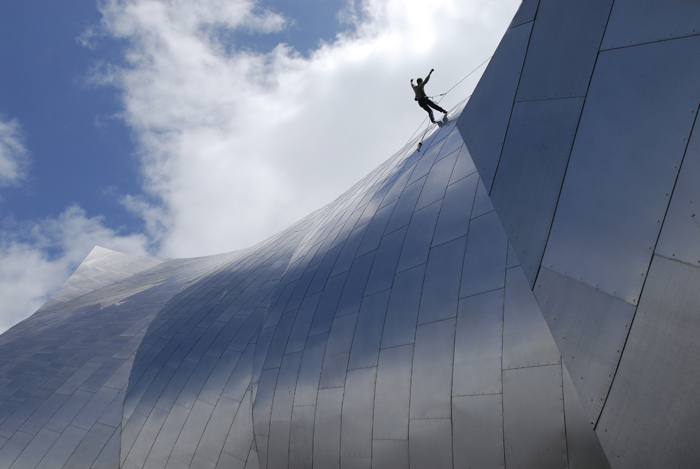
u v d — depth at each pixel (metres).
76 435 20.22
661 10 5.31
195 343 20.73
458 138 15.04
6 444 21.48
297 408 13.11
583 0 6.21
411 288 11.40
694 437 4.31
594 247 5.42
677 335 4.55
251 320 19.33
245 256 29.91
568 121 6.08
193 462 16.06
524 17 7.11
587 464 6.76
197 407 17.25
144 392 20.17
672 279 4.68
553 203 6.00
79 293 49.75
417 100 18.58
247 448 14.79
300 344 14.58
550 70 6.48
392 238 13.88
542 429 7.38
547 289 5.78
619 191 5.32
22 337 34.84
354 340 12.23
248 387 16.06
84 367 24.45
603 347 5.09
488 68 7.59
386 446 9.98
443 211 12.41
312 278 17.31
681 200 4.75
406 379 10.04
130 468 17.91
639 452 4.65
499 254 9.66
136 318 28.36
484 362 8.59
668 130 4.99
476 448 8.24
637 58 5.43
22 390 24.86
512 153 6.75
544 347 7.80
